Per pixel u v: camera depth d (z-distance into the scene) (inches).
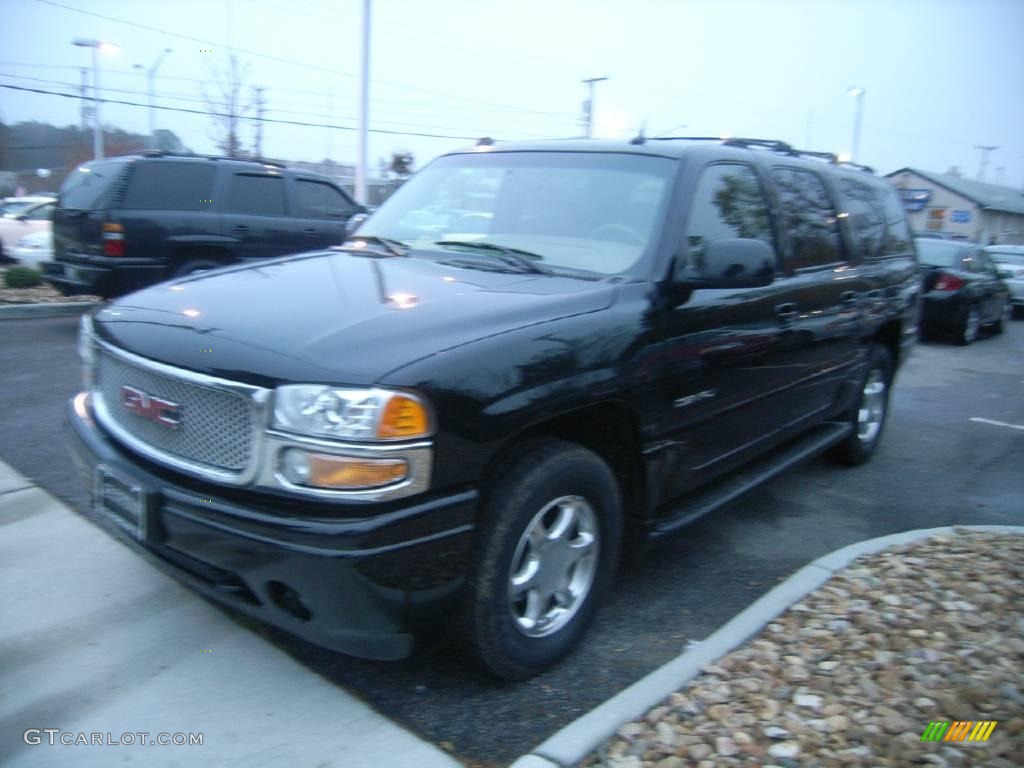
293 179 425.4
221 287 136.0
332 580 100.8
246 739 110.0
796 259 183.5
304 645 131.7
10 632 131.4
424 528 104.0
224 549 106.0
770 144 199.6
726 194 163.9
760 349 164.1
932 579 158.6
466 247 159.0
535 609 124.0
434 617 110.0
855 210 220.8
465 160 186.2
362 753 108.3
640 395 132.3
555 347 119.4
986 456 271.3
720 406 155.6
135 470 116.6
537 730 114.8
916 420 318.3
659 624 146.6
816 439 213.6
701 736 110.0
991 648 132.9
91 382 137.1
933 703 118.0
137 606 140.2
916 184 2108.8
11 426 231.5
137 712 114.3
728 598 157.9
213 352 111.3
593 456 126.7
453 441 105.7
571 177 163.9
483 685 124.6
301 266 150.2
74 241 378.3
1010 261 755.4
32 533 164.9
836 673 125.6
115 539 163.5
